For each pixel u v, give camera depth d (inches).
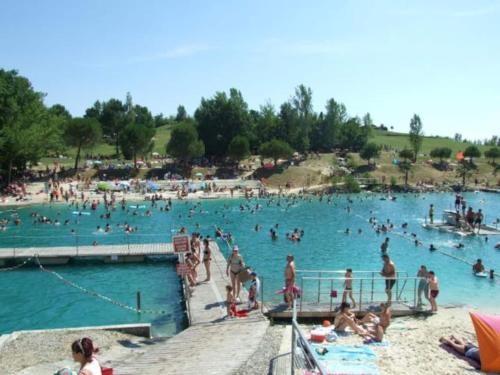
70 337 800.3
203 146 4473.4
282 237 2014.0
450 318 888.3
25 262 1437.0
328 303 930.1
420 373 598.9
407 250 1758.1
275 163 4510.3
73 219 2453.2
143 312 1048.2
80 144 4106.8
